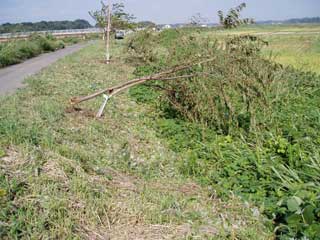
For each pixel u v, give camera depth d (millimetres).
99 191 3584
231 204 3762
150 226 3215
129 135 5883
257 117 6094
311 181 4109
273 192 3910
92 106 7172
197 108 6270
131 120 6797
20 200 3078
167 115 7012
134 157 4965
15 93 7938
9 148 3977
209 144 5324
